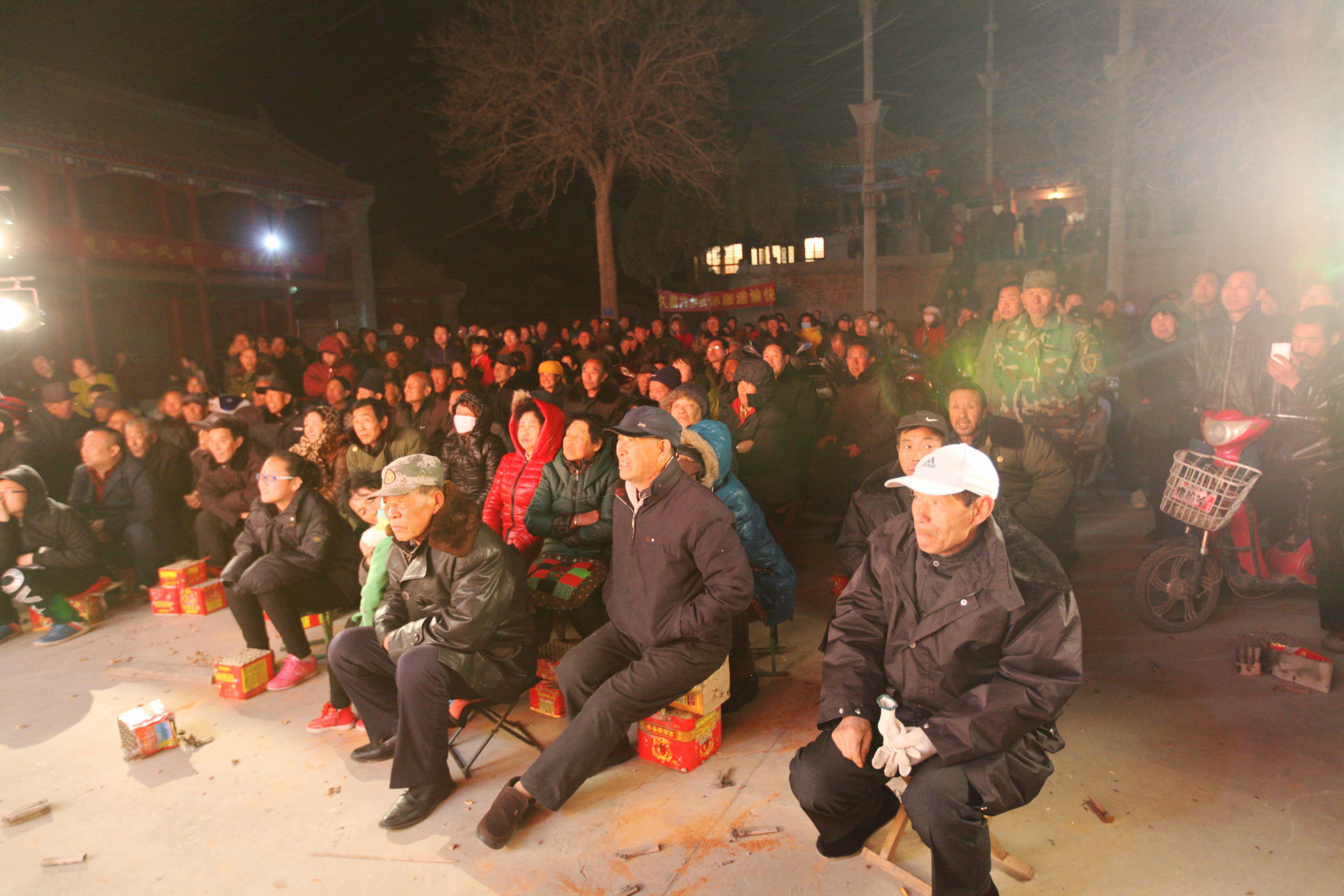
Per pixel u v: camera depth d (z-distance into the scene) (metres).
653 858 2.64
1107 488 7.57
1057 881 2.44
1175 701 3.49
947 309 19.61
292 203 21.86
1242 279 4.49
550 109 19.12
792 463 5.80
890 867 2.49
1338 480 3.75
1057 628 2.12
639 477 2.98
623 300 35.38
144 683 4.25
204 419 7.24
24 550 4.92
